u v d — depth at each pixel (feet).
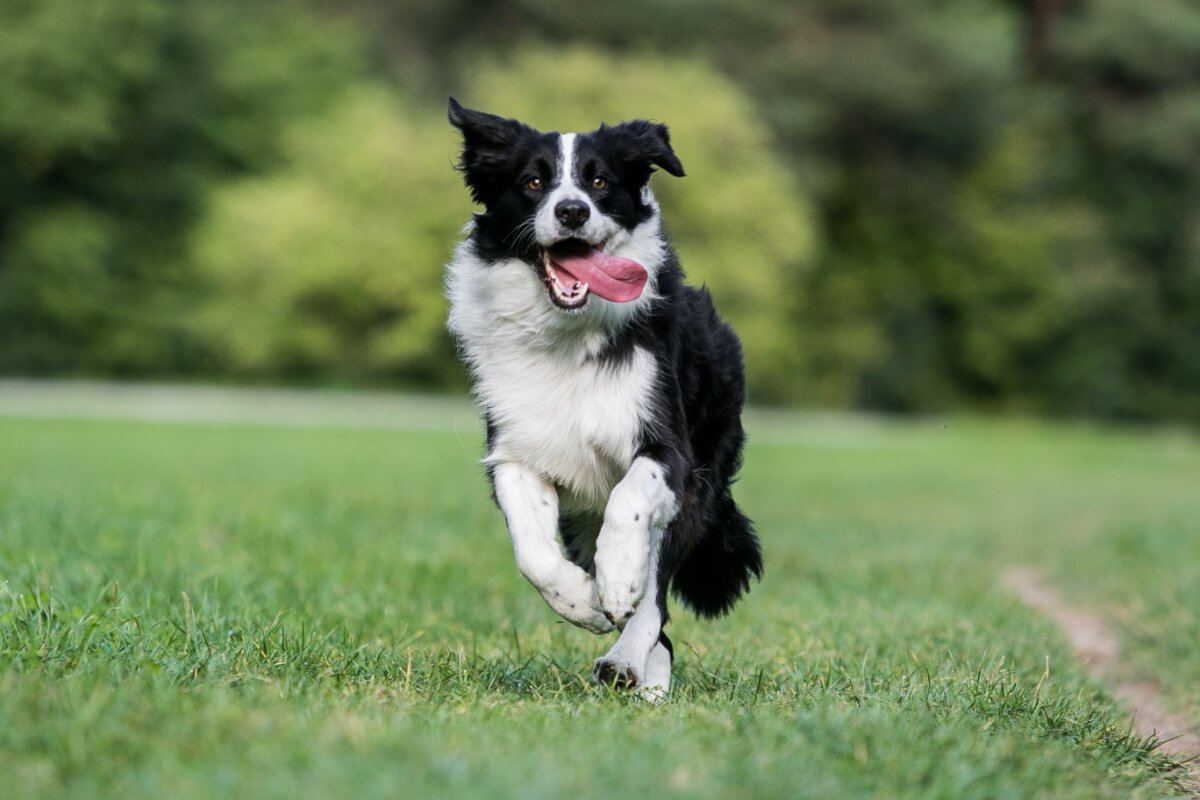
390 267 111.65
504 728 13.29
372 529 33.81
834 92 128.16
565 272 16.61
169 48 132.57
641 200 17.70
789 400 139.23
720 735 13.23
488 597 24.91
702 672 18.10
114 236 130.82
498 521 37.86
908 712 15.02
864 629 22.33
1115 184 145.69
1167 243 145.59
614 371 16.84
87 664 14.57
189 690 13.83
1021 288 144.77
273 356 119.44
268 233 112.57
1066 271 142.10
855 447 94.38
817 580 30.17
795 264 119.85
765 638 21.53
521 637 20.95
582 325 16.79
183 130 133.69
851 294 142.10
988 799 12.26
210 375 131.13
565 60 112.98
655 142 17.62
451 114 17.76
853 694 16.43
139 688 13.56
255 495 39.83
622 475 17.28
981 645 21.30
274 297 114.83
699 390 18.10
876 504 56.75
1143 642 25.81
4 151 128.16
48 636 15.48
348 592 23.52
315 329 117.50
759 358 115.75
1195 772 16.14
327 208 112.88
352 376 122.42
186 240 131.85
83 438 67.36
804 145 129.39
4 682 13.33
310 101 137.69
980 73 127.85
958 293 145.59
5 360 127.03
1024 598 32.68
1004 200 144.15
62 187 132.16
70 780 10.96
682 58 122.31
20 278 127.44
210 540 28.71
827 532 42.01
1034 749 14.07
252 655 16.17
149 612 18.76
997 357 146.82
